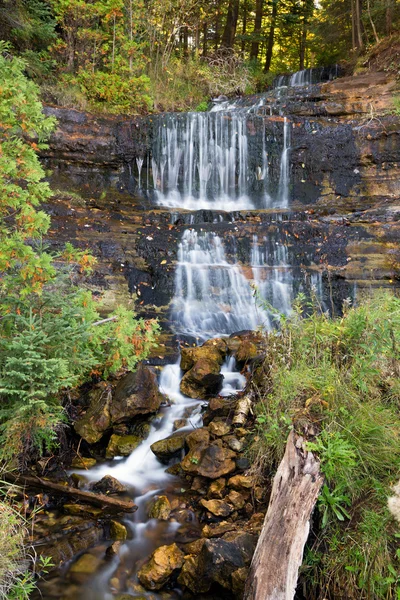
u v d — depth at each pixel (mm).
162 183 10125
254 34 19359
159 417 4566
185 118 10234
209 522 3348
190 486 3738
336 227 7746
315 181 10094
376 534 2598
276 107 10844
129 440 4289
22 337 3434
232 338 5672
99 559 3084
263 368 4367
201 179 10383
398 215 7996
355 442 2965
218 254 7594
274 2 19812
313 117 10570
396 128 9602
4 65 3848
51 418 3697
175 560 2975
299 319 4406
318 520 2814
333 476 2814
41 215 3691
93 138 9422
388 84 10703
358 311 4090
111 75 10859
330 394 3271
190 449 3885
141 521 3418
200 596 2791
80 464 4055
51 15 11383
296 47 23391
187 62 14438
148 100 11188
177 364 5578
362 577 2531
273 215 8422
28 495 3604
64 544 3148
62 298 4129
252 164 10391
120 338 4480
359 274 7242
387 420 3131
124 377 4691
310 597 2662
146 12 12391
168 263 7246
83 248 6887
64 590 2828
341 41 17781
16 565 2699
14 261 3680
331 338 3893
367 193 9758
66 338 3844
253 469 3512
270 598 2355
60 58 11039
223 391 4867
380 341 3475
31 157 3877
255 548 2760
